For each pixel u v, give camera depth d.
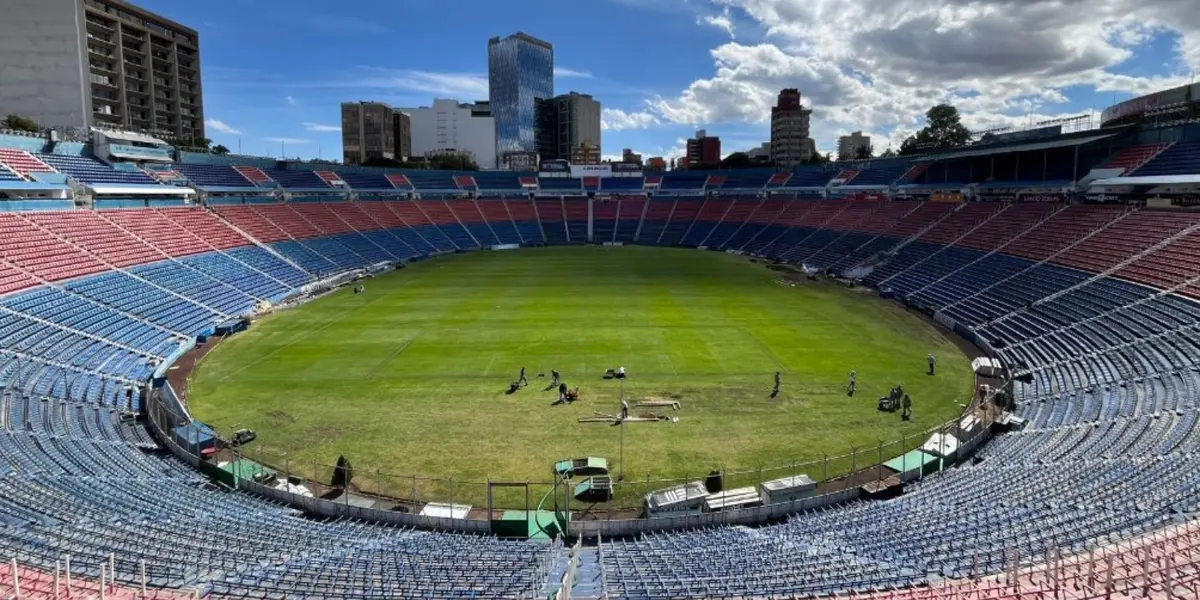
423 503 29.19
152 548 21.25
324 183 123.81
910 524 24.12
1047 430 34.62
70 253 59.72
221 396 42.28
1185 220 58.12
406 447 34.66
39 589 17.38
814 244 105.69
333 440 35.53
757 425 37.44
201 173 100.62
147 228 73.81
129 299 57.00
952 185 100.25
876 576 19.30
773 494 28.34
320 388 43.69
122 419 38.53
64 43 103.31
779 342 54.78
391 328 59.72
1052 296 58.00
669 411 39.47
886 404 39.72
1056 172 85.00
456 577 20.47
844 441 35.38
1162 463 26.41
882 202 109.12
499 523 26.48
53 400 37.81
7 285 50.12
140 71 127.56
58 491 25.98
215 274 71.19
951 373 46.84
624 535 26.62
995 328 56.66
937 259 79.75
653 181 156.50
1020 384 43.56
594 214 145.38
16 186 65.38
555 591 19.17
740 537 24.86
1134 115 86.44
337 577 20.16
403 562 21.77
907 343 54.91
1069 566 18.25
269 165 118.19
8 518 22.61
